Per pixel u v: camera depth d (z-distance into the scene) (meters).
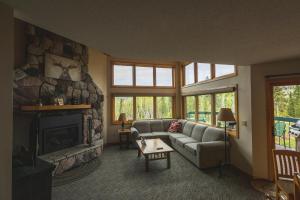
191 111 6.62
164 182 3.37
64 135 4.48
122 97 6.75
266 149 3.40
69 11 1.38
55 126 4.12
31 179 1.90
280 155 2.38
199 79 5.91
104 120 6.29
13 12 1.36
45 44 4.12
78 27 1.69
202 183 3.31
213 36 1.93
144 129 6.43
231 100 4.40
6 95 1.35
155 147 4.30
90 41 2.10
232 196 2.85
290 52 2.58
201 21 1.56
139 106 6.96
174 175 3.69
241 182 3.33
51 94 4.20
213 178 3.52
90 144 4.84
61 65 4.46
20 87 3.60
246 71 3.62
